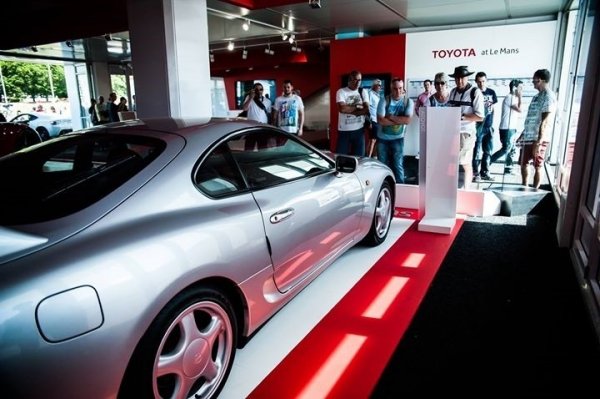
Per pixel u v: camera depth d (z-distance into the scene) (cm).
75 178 163
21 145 714
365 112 536
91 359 121
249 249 182
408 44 821
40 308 112
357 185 297
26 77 2320
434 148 394
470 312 244
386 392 179
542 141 493
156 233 147
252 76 1614
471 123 493
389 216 369
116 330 126
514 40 736
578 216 320
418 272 301
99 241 134
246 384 186
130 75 1581
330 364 199
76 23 695
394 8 687
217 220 170
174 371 150
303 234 226
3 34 816
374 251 344
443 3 648
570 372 190
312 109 1512
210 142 191
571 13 645
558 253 332
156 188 161
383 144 515
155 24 408
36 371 111
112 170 165
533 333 221
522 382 184
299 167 246
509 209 446
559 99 684
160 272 140
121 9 599
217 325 168
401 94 494
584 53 442
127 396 139
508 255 330
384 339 219
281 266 209
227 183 190
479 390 179
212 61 1326
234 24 874
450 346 211
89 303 120
